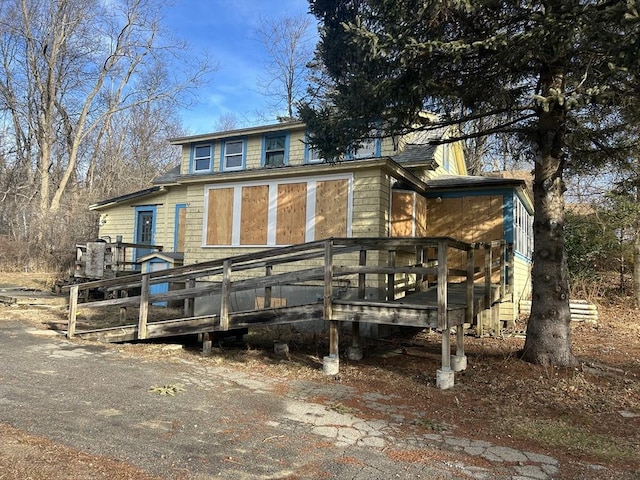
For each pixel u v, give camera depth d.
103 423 4.21
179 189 15.91
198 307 12.12
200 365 7.02
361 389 5.86
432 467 3.54
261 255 7.49
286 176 10.85
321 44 7.86
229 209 11.71
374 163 9.59
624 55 4.43
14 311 12.11
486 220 11.32
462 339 6.86
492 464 3.64
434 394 5.67
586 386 5.91
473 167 23.77
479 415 4.91
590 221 16.16
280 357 7.71
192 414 4.62
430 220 11.91
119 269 15.34
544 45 5.29
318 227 10.38
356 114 7.15
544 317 6.93
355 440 4.08
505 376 6.38
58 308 12.91
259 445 3.87
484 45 5.35
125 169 34.12
